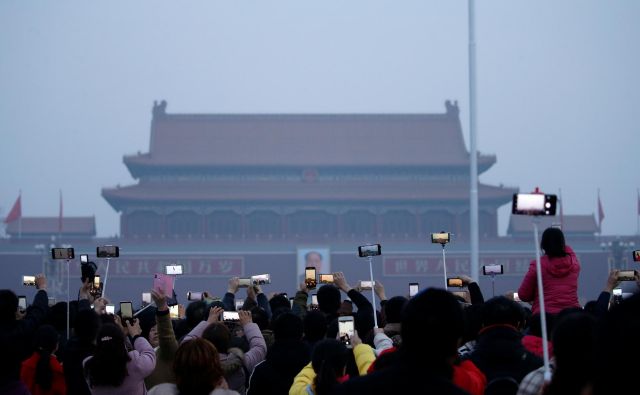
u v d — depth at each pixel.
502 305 10.02
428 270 113.62
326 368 9.48
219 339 11.73
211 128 133.00
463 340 11.34
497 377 9.66
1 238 110.81
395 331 12.38
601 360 4.75
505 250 113.50
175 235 124.31
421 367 6.18
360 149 131.00
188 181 128.62
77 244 111.56
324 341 9.77
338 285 13.80
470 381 8.42
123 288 111.56
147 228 124.38
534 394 8.59
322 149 131.25
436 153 130.62
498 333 9.87
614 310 4.80
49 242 111.25
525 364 9.72
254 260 113.44
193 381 8.83
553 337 7.07
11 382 9.02
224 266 112.94
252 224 125.00
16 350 9.04
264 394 11.65
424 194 124.56
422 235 124.00
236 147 131.00
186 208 124.38
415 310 6.30
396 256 113.56
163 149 130.00
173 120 133.12
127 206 124.38
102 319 13.24
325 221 125.31
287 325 11.88
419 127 133.25
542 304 9.41
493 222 125.31
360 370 10.01
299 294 16.50
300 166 127.62
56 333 12.66
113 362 10.55
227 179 128.75
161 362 11.62
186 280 112.62
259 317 14.83
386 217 125.06
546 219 124.94
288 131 133.12
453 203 124.62
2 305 11.57
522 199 9.67
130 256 111.81
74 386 11.95
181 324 14.93
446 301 6.34
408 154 130.12
